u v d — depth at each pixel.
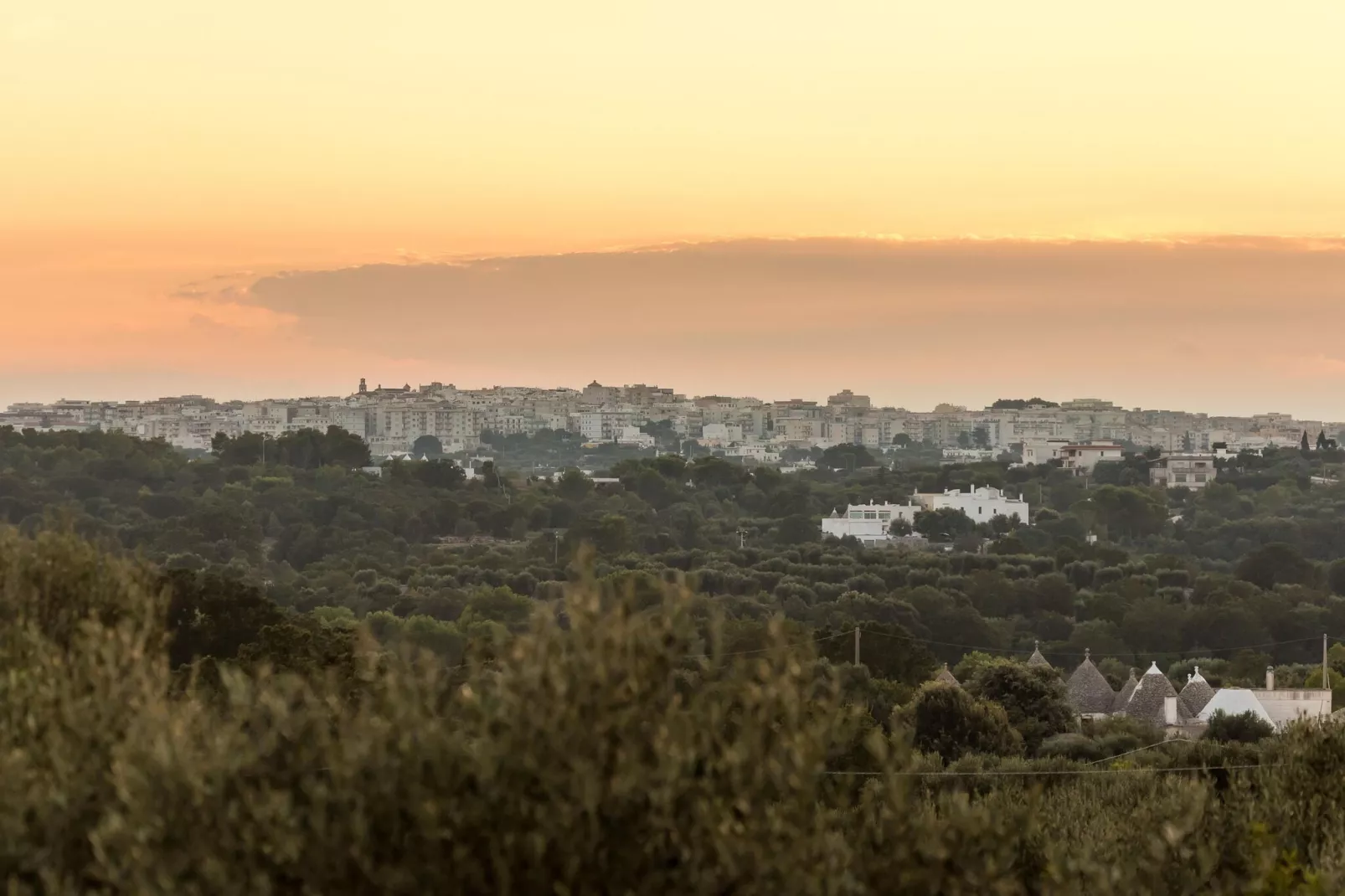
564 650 29.03
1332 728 54.56
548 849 27.44
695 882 27.59
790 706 29.25
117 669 31.77
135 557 41.91
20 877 28.30
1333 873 39.16
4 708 32.28
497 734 28.25
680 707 29.45
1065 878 34.62
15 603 39.22
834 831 30.05
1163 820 43.47
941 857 30.31
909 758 31.58
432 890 27.11
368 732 27.94
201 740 28.66
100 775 29.33
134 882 26.84
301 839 26.86
